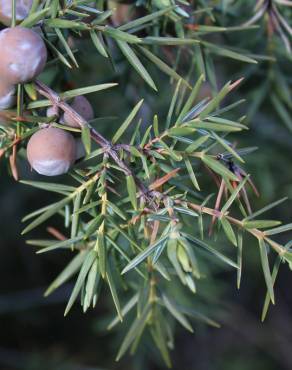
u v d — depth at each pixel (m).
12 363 0.70
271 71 0.36
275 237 0.55
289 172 0.48
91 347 0.74
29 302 0.68
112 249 0.27
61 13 0.25
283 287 0.81
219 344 0.81
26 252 0.70
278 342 0.79
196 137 0.34
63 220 0.62
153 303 0.29
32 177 0.52
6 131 0.26
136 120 0.39
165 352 0.29
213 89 0.30
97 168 0.25
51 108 0.25
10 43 0.24
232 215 0.45
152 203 0.25
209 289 0.45
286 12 0.34
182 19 0.28
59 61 0.28
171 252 0.24
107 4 0.28
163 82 0.39
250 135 0.45
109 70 0.39
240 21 0.35
